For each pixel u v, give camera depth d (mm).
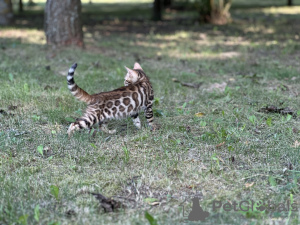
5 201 5262
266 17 31469
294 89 10898
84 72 12523
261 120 8219
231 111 8922
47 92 10094
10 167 6301
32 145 7086
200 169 6266
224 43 19062
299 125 8094
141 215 5102
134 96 7684
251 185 5801
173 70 13344
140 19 31391
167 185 5816
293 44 17922
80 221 4922
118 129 8117
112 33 23062
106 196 5555
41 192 5543
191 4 40531
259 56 15727
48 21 16766
